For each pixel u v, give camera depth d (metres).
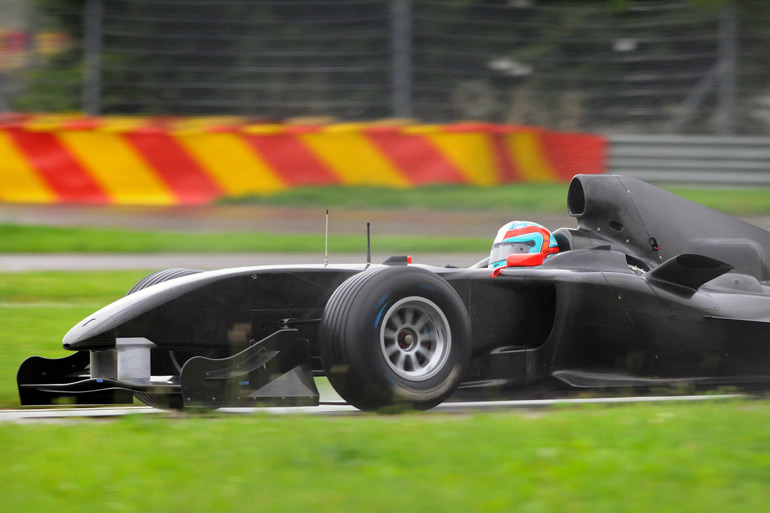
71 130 55.19
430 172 56.06
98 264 44.38
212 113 61.16
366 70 60.88
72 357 20.08
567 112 61.66
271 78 61.41
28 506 10.98
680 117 61.19
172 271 21.09
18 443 14.21
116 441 14.35
